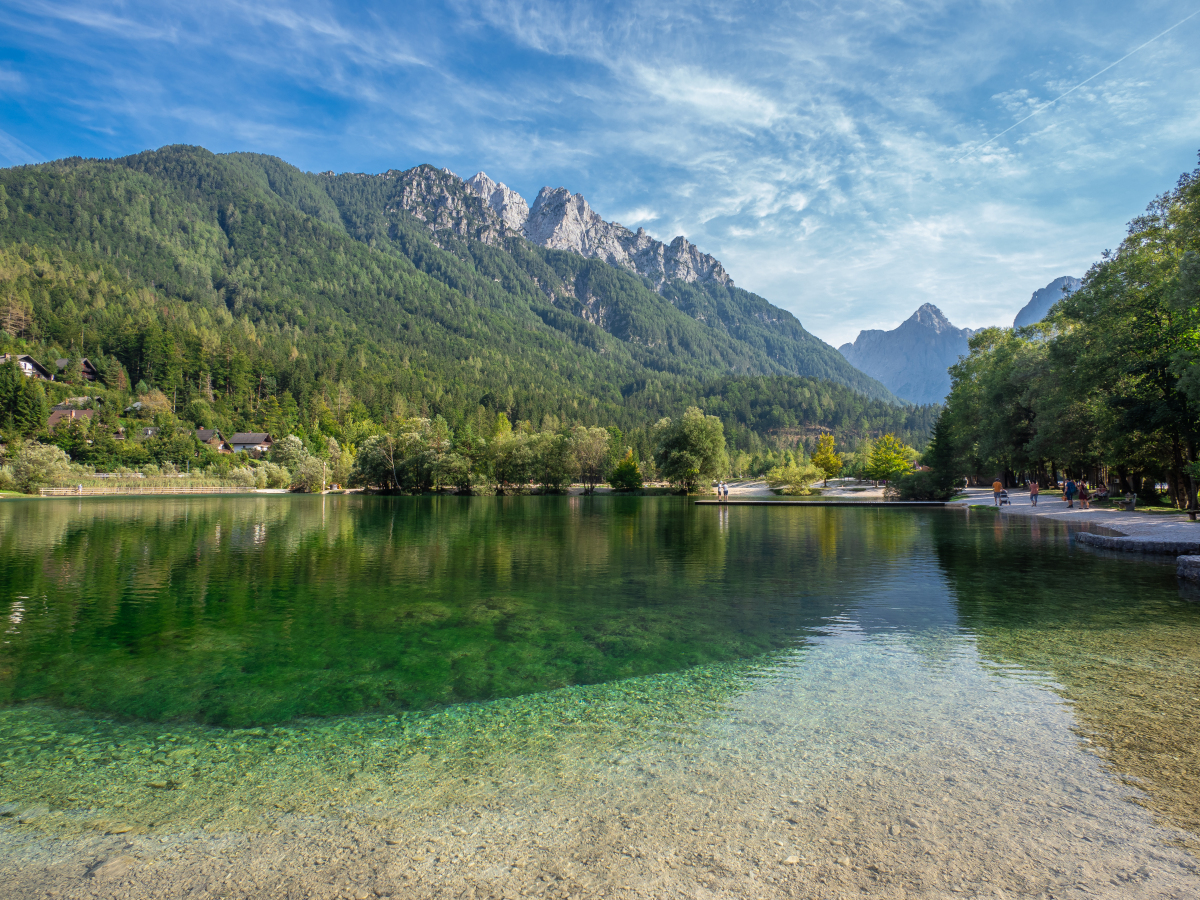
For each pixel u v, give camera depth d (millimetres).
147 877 3898
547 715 6746
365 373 176500
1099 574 14898
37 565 18719
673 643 9617
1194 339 24062
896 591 13336
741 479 154250
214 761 5719
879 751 5590
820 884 3705
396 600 13305
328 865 4012
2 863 4070
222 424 125062
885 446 83500
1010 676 7633
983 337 60312
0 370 85625
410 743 6059
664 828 4383
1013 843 4102
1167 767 5176
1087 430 33719
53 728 6574
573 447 91500
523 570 17469
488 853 4121
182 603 13086
